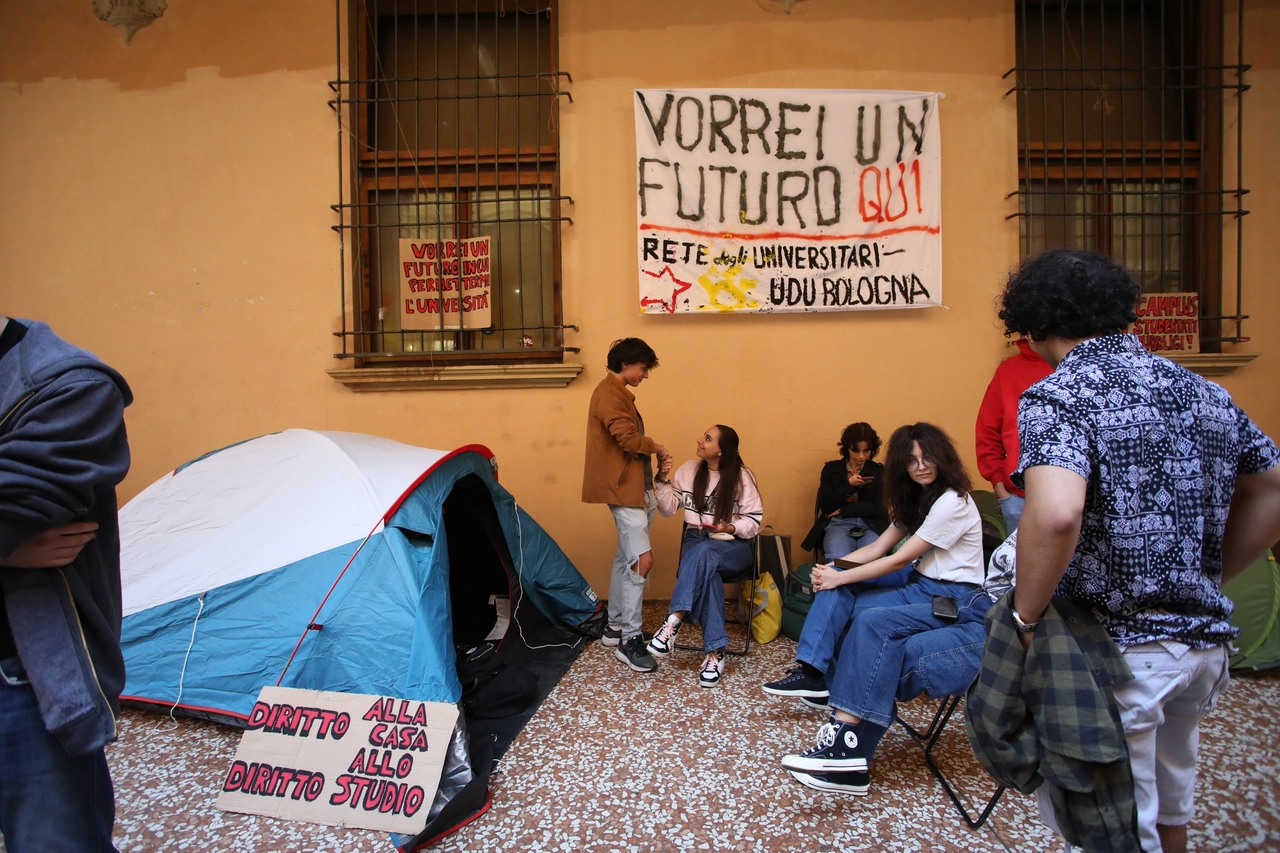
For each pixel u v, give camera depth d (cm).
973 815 207
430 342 432
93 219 434
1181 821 138
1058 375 127
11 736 118
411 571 259
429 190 432
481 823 206
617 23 418
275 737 228
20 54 435
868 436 367
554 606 364
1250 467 128
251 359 429
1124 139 398
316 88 428
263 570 265
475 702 275
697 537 332
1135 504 119
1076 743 121
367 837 201
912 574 256
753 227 407
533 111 434
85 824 126
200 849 196
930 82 413
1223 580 134
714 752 244
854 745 217
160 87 432
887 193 405
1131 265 417
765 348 414
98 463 120
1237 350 407
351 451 302
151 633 266
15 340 121
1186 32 422
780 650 343
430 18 438
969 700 139
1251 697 274
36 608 119
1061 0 419
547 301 429
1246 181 406
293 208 428
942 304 409
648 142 407
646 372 342
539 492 418
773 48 416
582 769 234
